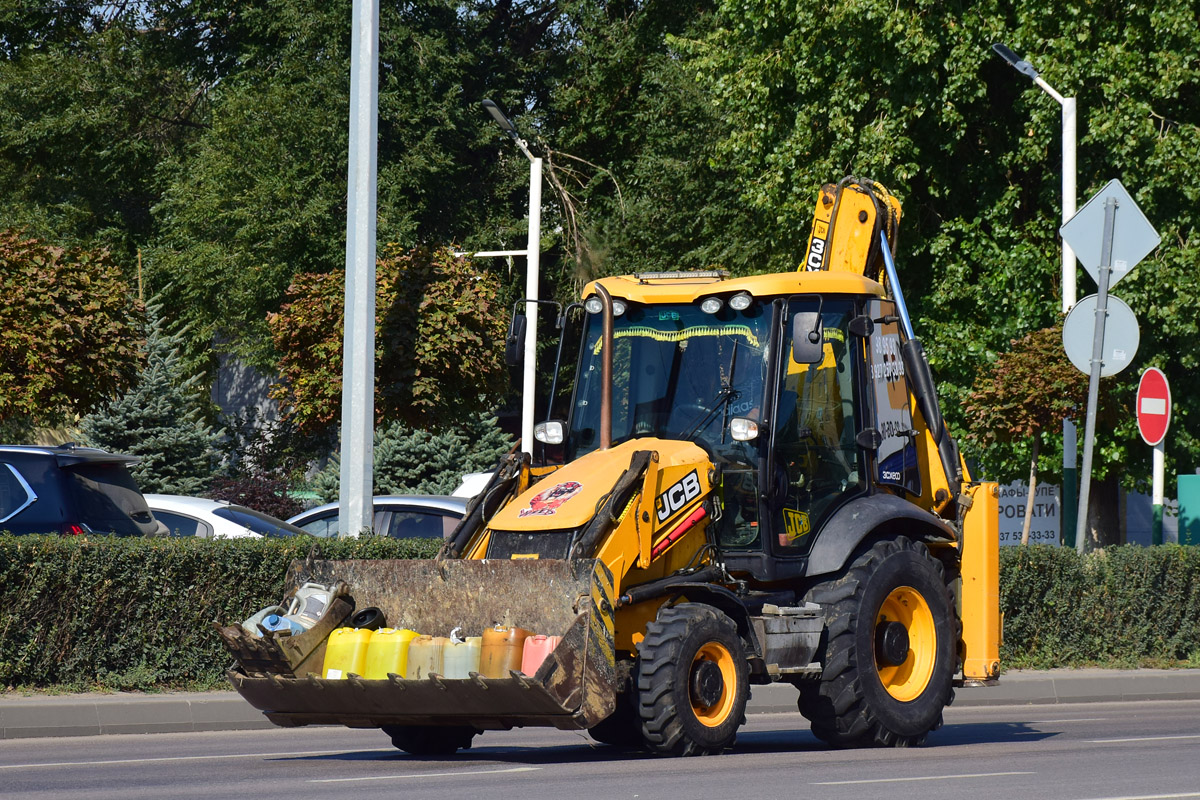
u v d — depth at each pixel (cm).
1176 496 6131
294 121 8712
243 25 9788
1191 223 5450
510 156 9612
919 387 2742
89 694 3080
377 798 1758
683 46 6981
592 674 2066
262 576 3272
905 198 5734
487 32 9919
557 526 2211
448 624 2228
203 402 9812
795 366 2464
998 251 5725
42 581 3066
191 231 9269
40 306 3875
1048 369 4469
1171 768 2116
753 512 2392
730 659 2248
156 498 4116
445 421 4559
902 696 2483
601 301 2536
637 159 9450
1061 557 4000
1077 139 5525
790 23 6056
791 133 6078
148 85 10338
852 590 2419
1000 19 5484
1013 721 3086
